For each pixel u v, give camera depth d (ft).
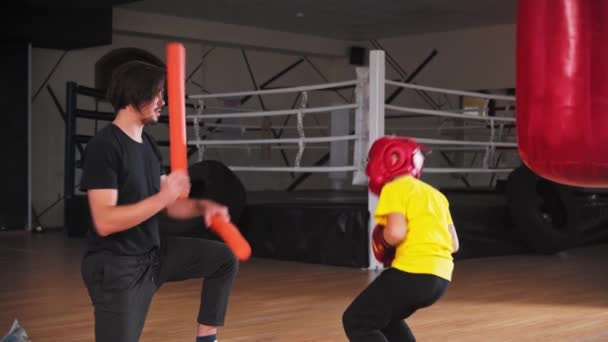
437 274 8.43
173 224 21.13
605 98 5.39
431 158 40.01
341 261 20.67
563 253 24.14
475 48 39.22
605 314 14.61
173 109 7.22
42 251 24.03
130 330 8.14
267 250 22.25
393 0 32.76
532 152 5.64
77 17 30.83
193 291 16.65
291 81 41.68
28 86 31.24
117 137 8.07
